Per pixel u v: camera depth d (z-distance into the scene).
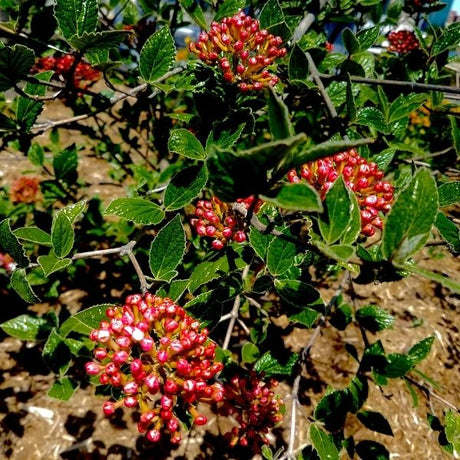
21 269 0.21
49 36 0.26
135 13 0.45
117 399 0.23
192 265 0.46
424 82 0.38
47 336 0.27
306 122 0.43
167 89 0.25
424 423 0.54
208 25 0.33
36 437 0.47
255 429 0.27
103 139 0.56
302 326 0.38
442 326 0.67
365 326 0.29
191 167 0.23
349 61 0.32
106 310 0.22
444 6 0.47
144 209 0.23
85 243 0.58
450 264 0.78
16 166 0.81
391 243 0.16
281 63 0.33
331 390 0.29
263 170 0.14
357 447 0.27
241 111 0.23
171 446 0.48
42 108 0.26
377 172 0.20
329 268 0.27
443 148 0.50
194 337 0.20
